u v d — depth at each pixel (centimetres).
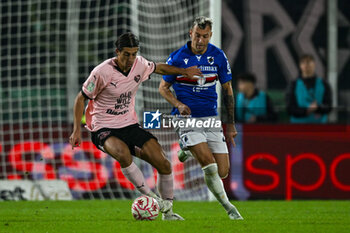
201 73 1977
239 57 4794
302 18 4800
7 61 4353
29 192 3309
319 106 4003
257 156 3428
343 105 4703
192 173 3359
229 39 4797
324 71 4762
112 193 3369
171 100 1988
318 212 2538
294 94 4022
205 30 1903
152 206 1842
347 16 4778
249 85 3975
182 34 3731
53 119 4150
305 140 3450
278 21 4803
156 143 1892
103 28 4284
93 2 4256
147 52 3738
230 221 1877
